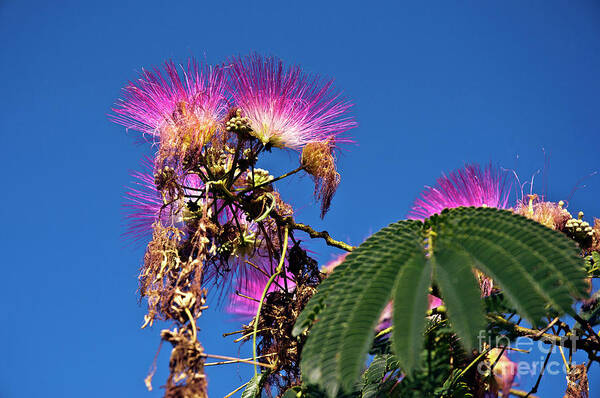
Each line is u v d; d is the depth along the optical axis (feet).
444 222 5.46
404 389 5.93
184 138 7.97
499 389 7.32
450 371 6.70
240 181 8.92
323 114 8.84
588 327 7.19
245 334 8.79
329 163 8.61
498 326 7.00
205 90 8.22
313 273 8.68
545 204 8.45
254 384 8.16
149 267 7.55
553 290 4.51
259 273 9.36
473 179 8.11
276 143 8.45
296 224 8.73
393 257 5.09
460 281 4.67
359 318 4.67
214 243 7.85
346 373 4.43
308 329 7.88
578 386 7.42
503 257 4.80
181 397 5.69
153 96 8.34
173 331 6.05
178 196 8.13
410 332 4.37
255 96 8.34
